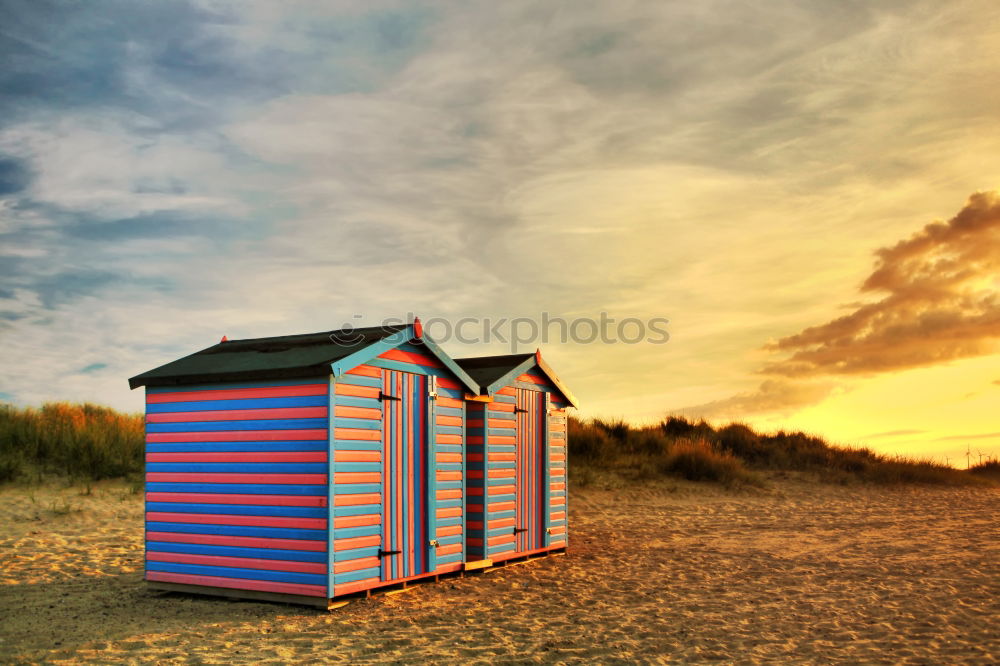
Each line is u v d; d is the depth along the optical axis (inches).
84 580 424.5
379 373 384.8
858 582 437.1
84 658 280.5
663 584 431.5
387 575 385.1
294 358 380.8
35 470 681.0
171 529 396.5
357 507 367.6
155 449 405.7
